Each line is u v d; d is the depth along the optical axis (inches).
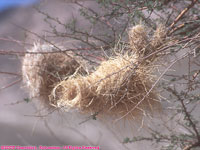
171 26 41.5
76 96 41.7
